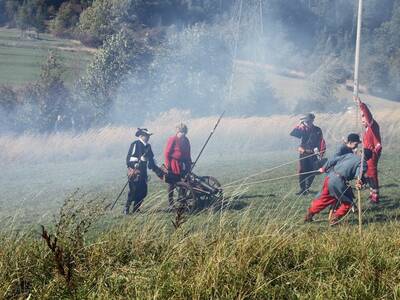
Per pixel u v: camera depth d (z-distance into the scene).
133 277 6.23
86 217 7.57
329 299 5.80
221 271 6.23
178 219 7.82
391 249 7.25
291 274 6.46
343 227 8.59
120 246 7.20
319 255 6.98
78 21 99.00
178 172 11.64
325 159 13.12
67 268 6.36
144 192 11.64
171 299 5.75
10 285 6.10
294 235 7.83
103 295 5.83
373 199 11.49
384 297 5.95
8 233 7.87
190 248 7.04
